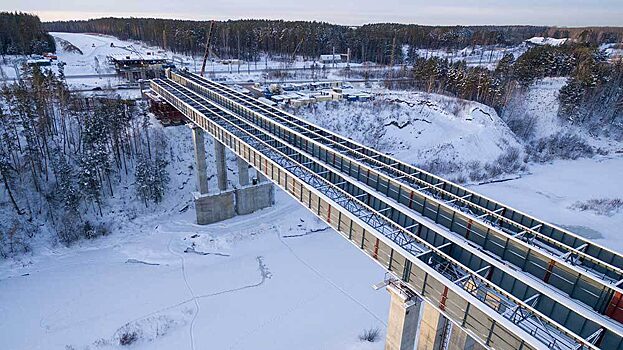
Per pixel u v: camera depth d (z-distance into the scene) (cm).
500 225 2684
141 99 7975
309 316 3738
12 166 5259
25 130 5356
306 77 11969
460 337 2703
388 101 9175
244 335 3491
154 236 5100
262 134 4325
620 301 1816
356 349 3291
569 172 7969
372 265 4584
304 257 4722
